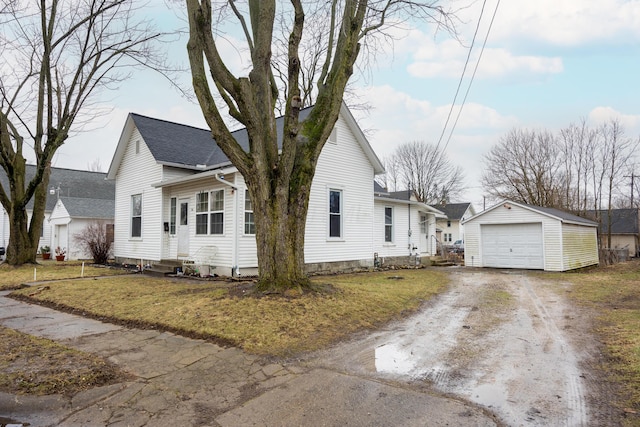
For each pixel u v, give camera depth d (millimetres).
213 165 15086
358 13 8289
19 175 16188
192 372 4633
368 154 16797
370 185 17016
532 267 17969
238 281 11188
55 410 3699
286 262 7875
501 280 13766
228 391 4113
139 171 16734
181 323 6465
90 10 14648
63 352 5191
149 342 5766
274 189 7828
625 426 3297
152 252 15625
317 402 3844
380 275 14367
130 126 17094
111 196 30656
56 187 28094
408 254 20375
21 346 5453
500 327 6871
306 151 8234
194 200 14148
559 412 3594
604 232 39656
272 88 8805
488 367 4848
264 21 7961
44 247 24547
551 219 17359
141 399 3916
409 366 4887
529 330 6648
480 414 3564
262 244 7840
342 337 6070
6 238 24656
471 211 51500
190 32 7516
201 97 7379
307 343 5703
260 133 7684
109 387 4160
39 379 4238
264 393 4062
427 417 3516
